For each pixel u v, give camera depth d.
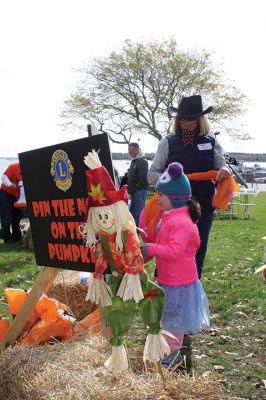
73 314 4.66
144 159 11.24
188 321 3.72
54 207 3.71
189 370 4.02
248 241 11.73
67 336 3.88
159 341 2.97
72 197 3.56
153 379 3.06
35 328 3.87
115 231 2.91
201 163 4.75
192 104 4.71
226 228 14.77
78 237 3.56
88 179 2.91
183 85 37.81
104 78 37.59
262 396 3.63
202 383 3.06
